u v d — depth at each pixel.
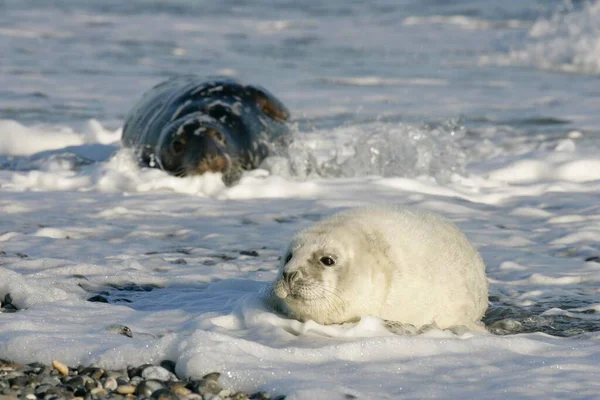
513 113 52.84
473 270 17.73
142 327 16.91
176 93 39.59
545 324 18.22
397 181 34.03
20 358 15.12
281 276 16.20
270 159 37.12
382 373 14.38
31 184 34.91
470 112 53.16
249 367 14.17
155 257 23.48
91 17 113.06
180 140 36.44
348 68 74.00
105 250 24.30
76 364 14.91
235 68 72.56
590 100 58.66
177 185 34.53
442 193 33.31
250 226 28.00
